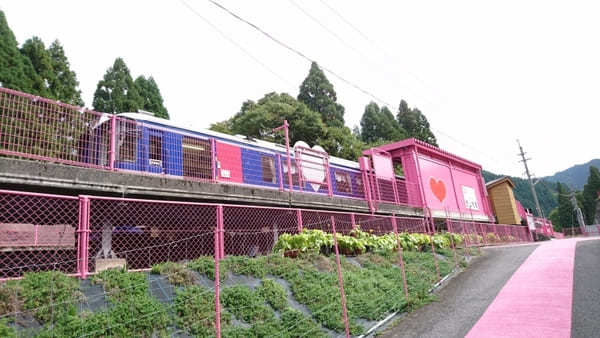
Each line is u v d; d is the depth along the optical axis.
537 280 9.20
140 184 8.15
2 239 7.39
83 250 6.20
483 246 18.94
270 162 13.17
